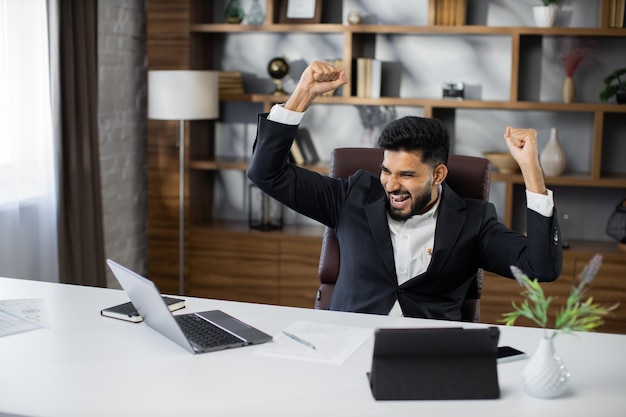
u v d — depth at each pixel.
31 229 3.90
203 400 1.72
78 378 1.83
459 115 4.64
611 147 4.52
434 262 2.54
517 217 4.67
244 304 2.41
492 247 2.54
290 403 1.71
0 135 3.67
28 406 1.68
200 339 2.06
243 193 4.98
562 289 4.24
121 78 4.63
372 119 4.73
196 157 4.74
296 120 2.57
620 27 4.23
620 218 4.48
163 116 4.32
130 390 1.77
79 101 4.03
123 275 2.12
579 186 4.58
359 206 2.66
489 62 4.56
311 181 2.70
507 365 1.93
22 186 3.83
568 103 4.30
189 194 4.67
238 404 1.70
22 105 3.77
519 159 2.27
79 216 4.08
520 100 4.54
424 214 2.58
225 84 4.68
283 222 4.79
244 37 4.84
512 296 4.26
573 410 1.69
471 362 1.75
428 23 4.37
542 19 4.28
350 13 4.52
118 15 4.56
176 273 4.74
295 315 2.31
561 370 1.74
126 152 4.73
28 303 2.38
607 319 4.22
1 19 3.62
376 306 2.55
